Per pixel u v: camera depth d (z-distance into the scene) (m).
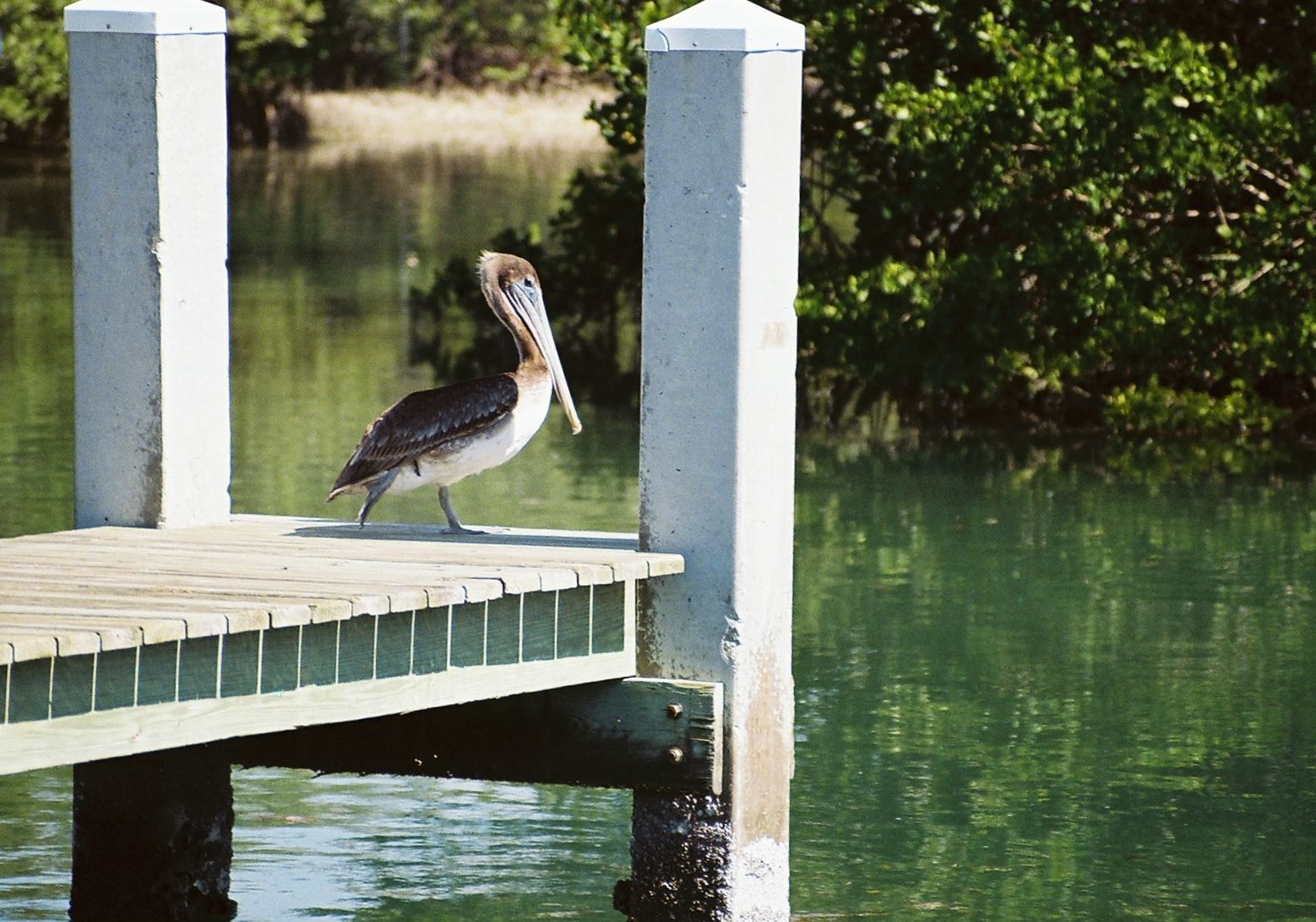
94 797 9.96
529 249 28.03
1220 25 23.97
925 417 24.31
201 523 10.28
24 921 9.68
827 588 16.38
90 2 9.98
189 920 9.84
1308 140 21.73
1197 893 10.16
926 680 13.88
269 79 62.34
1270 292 21.83
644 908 9.25
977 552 17.66
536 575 8.58
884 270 22.75
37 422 22.41
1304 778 11.88
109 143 9.97
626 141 24.53
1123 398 22.59
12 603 7.90
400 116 70.19
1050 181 22.25
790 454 9.25
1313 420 23.61
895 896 10.09
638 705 9.07
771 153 8.94
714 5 9.01
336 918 9.68
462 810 11.29
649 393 9.07
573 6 24.45
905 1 23.73
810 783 11.81
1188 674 14.01
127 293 10.02
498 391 10.24
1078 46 23.33
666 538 9.11
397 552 9.33
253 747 9.76
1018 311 22.42
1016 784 11.80
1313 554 17.52
